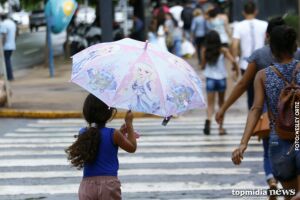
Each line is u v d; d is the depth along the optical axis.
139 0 55.38
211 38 25.00
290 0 49.56
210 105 25.69
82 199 10.89
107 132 10.90
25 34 87.75
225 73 25.36
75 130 27.66
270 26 14.51
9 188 17.62
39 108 32.41
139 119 30.62
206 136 25.45
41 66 53.12
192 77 10.87
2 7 67.06
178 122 29.39
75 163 10.84
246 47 23.25
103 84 10.41
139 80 10.39
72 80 10.60
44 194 16.98
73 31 57.00
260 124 14.71
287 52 11.56
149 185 17.80
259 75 11.61
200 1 58.94
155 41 44.41
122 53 10.66
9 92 32.88
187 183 17.97
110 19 36.88
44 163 20.67
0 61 32.94
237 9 47.38
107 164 10.87
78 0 62.25
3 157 21.66
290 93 11.12
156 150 22.62
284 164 11.29
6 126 28.86
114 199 10.89
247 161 20.61
